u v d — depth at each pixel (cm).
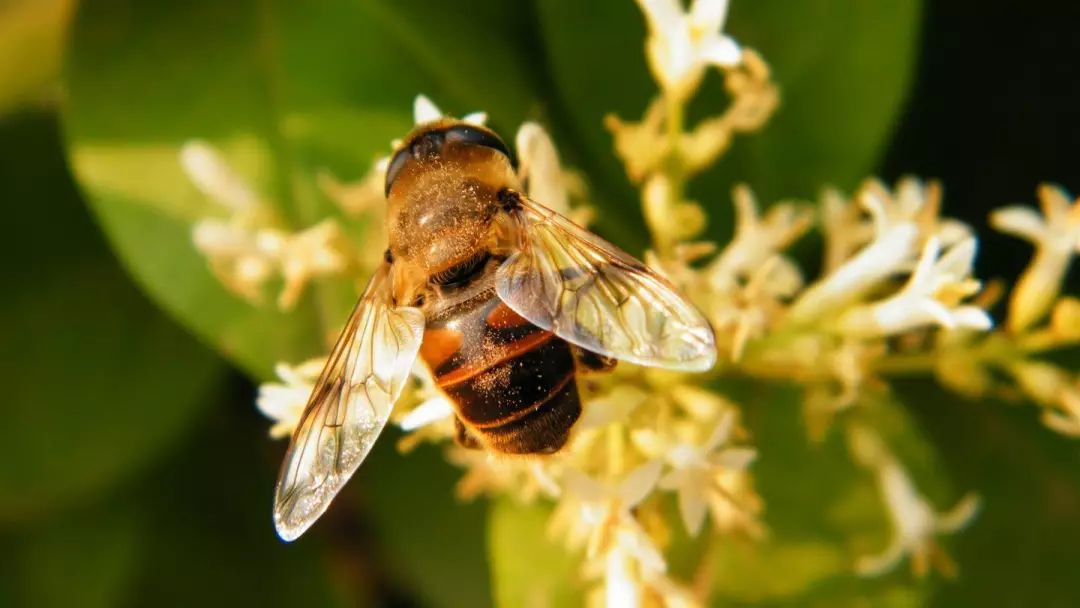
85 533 14
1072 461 13
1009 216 12
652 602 11
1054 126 13
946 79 13
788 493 12
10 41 14
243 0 13
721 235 13
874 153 13
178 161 13
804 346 12
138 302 13
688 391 12
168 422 13
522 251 11
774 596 12
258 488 14
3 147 14
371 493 13
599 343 11
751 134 13
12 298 13
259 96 13
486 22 13
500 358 11
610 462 11
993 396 13
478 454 12
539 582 12
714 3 12
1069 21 13
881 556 12
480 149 11
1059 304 12
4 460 13
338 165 13
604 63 13
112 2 13
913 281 11
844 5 13
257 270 12
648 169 12
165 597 14
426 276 11
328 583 14
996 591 13
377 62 13
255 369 12
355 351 11
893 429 12
